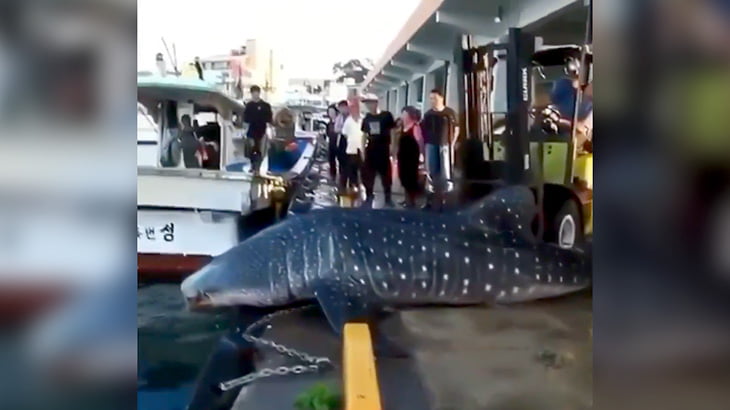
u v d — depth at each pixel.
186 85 12.90
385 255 10.41
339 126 14.73
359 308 9.69
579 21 14.22
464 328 9.27
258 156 13.73
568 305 9.98
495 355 8.35
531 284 10.45
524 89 14.99
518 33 15.23
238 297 9.89
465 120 15.98
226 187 11.28
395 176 14.84
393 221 11.04
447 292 10.27
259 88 13.86
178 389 8.09
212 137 13.20
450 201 14.30
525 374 7.79
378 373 7.82
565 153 13.49
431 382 7.67
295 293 10.03
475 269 10.42
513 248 10.84
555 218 12.36
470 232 10.96
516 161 14.75
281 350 8.70
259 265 10.16
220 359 8.68
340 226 10.59
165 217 10.98
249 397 7.66
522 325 9.23
